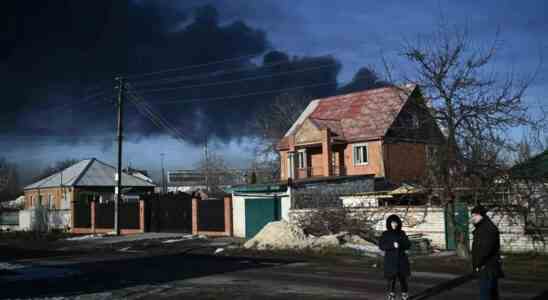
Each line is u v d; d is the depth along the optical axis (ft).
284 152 160.35
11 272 63.72
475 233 31.81
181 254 82.53
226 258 73.92
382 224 85.20
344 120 150.41
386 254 38.32
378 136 135.64
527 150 68.54
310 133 144.97
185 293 45.42
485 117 63.10
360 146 140.87
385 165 134.10
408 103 67.92
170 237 112.57
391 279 38.17
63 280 55.62
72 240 120.06
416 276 52.19
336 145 146.00
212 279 53.11
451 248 75.46
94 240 116.37
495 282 31.55
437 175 64.75
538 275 53.36
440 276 52.08
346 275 54.08
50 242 119.55
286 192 101.50
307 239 84.23
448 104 63.57
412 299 40.32
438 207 77.25
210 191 206.39
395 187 122.11
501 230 70.95
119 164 126.62
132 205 133.18
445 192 65.00
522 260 63.82
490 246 31.09
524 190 68.23
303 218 93.30
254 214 105.91
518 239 69.92
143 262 71.61
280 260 69.21
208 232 114.11
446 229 76.33
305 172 148.87
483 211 31.99
